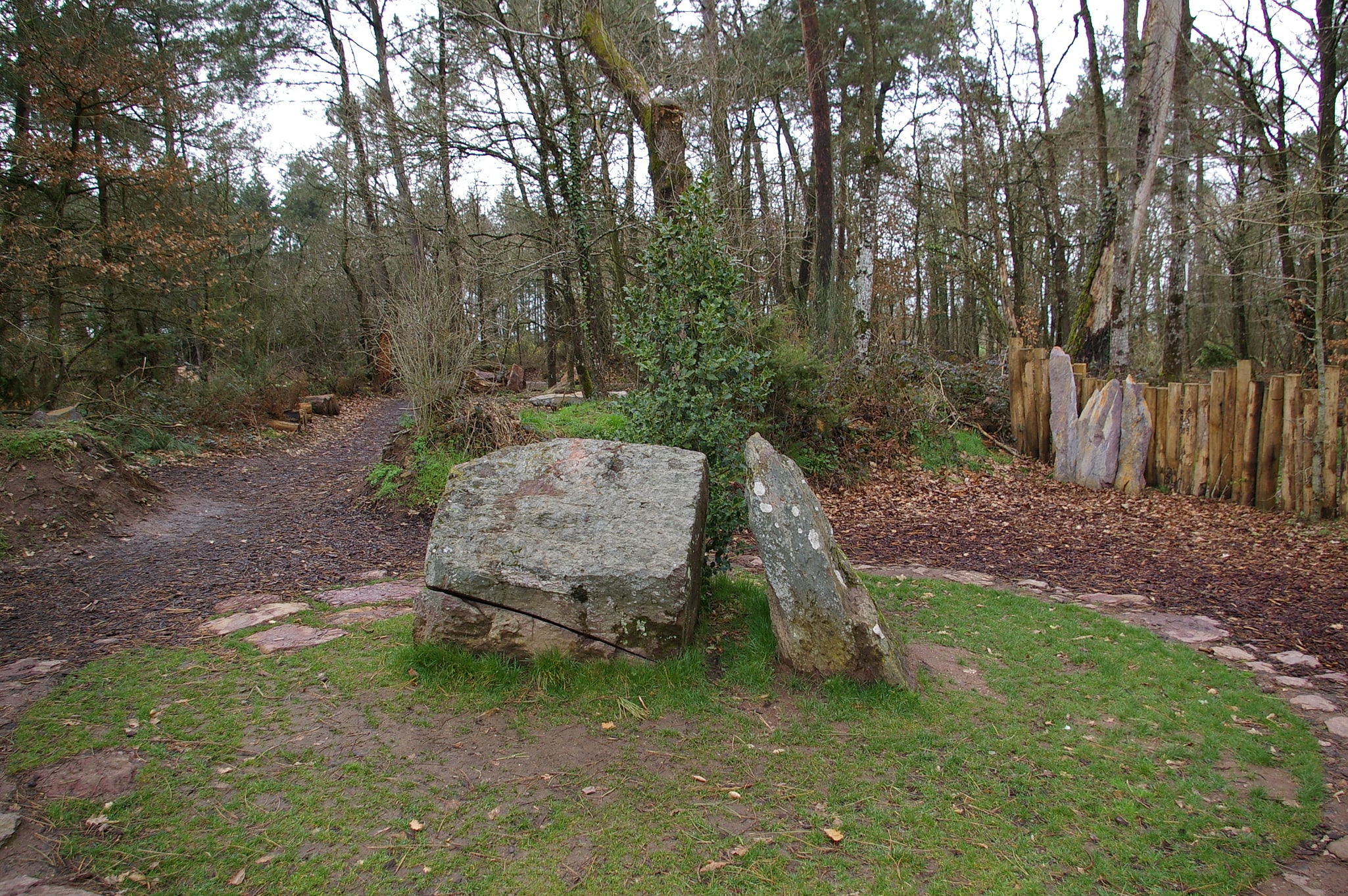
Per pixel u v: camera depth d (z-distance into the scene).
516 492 4.32
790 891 2.54
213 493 9.30
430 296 9.91
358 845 2.72
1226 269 18.94
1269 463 8.46
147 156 14.02
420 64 17.67
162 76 14.24
